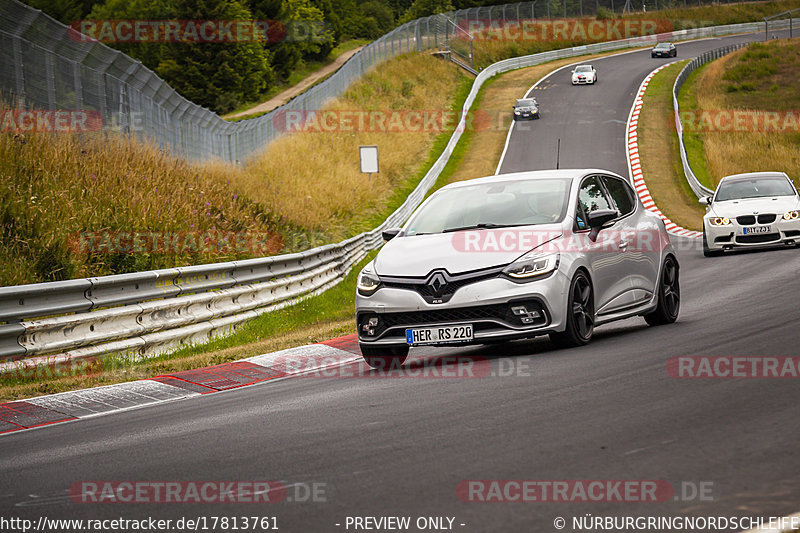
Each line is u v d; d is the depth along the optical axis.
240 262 54.66
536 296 30.33
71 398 30.28
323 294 73.00
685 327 35.84
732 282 53.97
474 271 30.62
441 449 18.19
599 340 34.28
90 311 40.47
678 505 13.69
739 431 17.88
